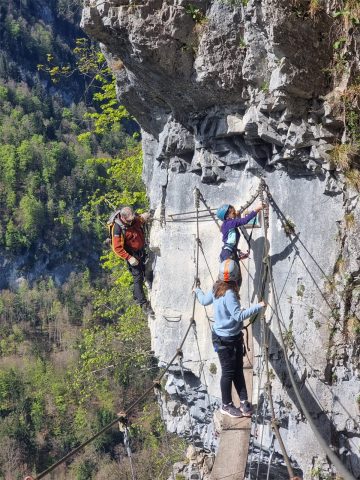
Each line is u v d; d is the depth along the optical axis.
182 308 11.05
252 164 9.69
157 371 31.22
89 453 58.78
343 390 8.59
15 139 119.25
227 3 8.62
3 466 62.97
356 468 8.52
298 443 8.94
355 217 8.31
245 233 9.91
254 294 9.80
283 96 8.33
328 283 8.57
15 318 100.62
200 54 8.95
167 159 11.30
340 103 8.22
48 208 116.19
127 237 10.64
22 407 69.00
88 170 117.50
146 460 28.27
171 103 10.17
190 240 11.01
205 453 13.33
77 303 102.69
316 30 8.16
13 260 114.38
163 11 8.82
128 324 22.20
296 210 9.10
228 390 8.11
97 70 21.11
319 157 8.40
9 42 125.88
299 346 8.89
